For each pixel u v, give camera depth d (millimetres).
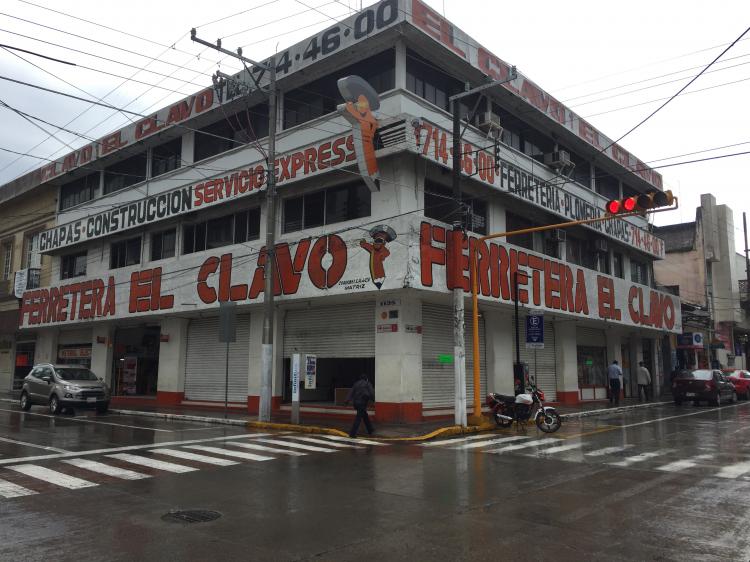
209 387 23781
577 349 27797
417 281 16547
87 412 22812
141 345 28641
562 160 24562
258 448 13102
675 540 6164
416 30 17859
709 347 38781
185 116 24609
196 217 24000
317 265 18656
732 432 16391
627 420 20047
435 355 19344
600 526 6680
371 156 16641
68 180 32312
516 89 22031
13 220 36938
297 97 21406
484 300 18969
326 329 20234
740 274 48281
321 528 6582
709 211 43219
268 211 18625
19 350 34812
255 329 21984
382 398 18016
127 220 26266
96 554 5711
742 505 7695
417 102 18641
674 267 42656
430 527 6621
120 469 10344
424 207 18234
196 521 6879
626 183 32531
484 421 17422
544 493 8414
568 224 15352
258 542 6078
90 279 27891
